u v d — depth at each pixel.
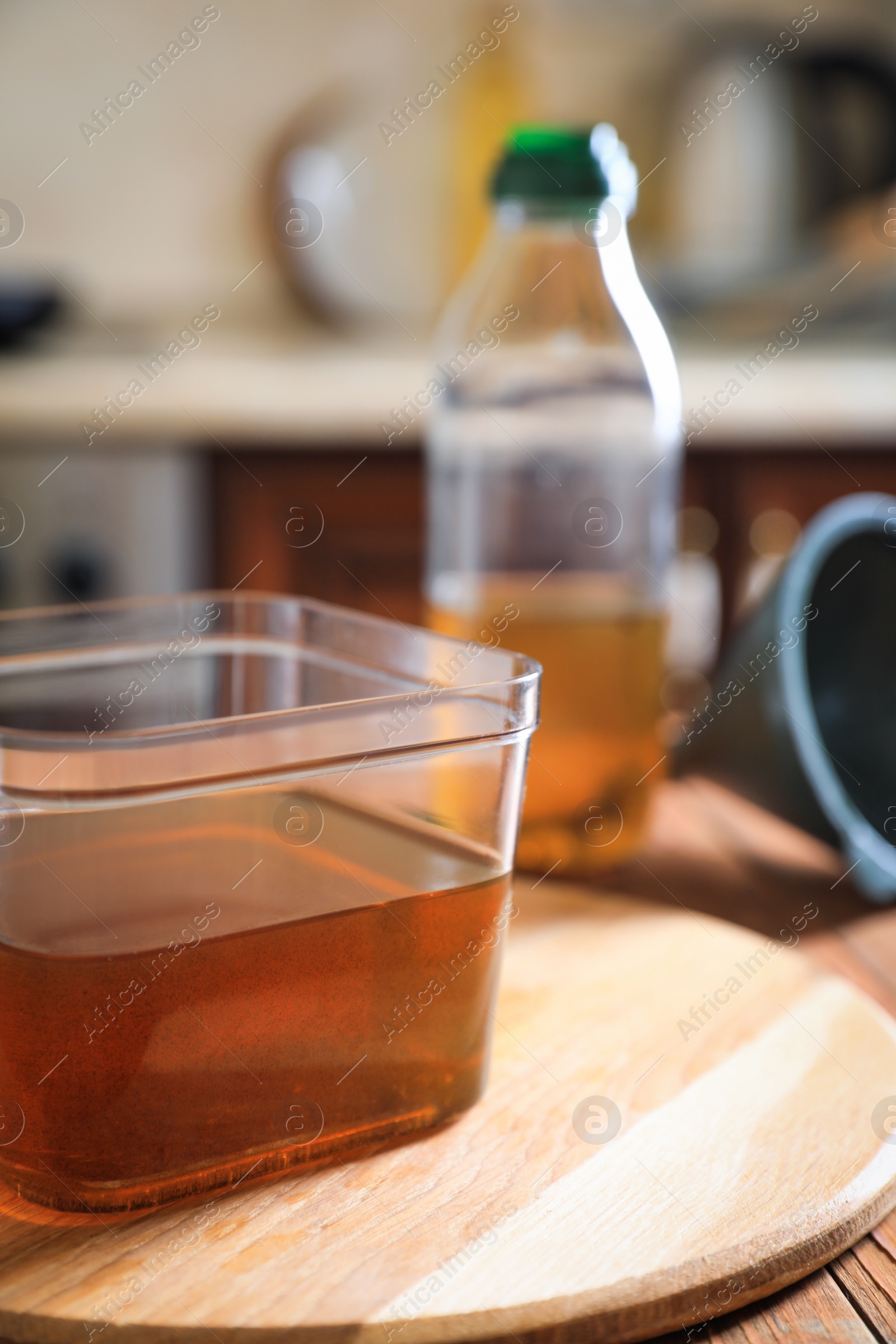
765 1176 0.52
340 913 0.52
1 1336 0.46
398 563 1.02
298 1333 0.46
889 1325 0.49
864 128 1.36
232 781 0.51
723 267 1.36
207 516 1.01
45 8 1.30
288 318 1.38
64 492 1.00
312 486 1.01
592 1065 0.56
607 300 0.70
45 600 1.00
